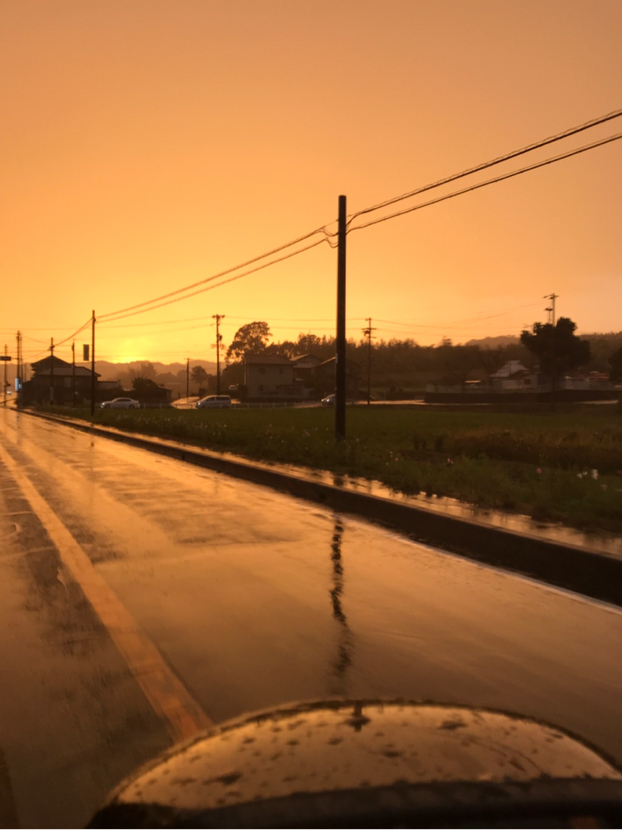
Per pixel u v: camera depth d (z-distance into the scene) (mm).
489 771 1202
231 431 27234
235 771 1202
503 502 10102
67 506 11664
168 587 6590
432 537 9328
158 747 3457
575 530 8125
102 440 30000
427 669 4570
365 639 5152
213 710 3906
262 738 1355
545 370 91312
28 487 14156
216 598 6227
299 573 7172
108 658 4746
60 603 6066
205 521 10281
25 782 3107
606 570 6621
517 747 1318
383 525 10164
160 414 54844
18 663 4652
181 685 4273
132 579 6891
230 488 14219
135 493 13336
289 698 4074
